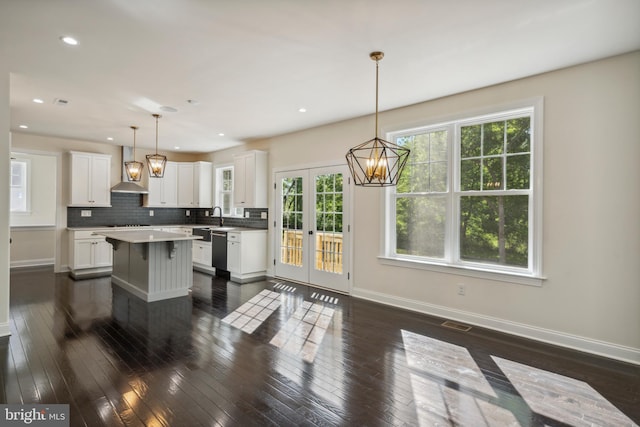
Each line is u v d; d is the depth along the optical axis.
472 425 2.02
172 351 3.00
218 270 6.53
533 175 3.37
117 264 5.56
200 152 7.95
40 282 5.60
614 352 2.93
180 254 4.86
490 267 3.68
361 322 3.78
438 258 4.10
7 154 3.21
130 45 2.75
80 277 6.00
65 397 2.26
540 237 3.29
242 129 5.61
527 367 2.75
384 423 2.03
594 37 2.60
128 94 3.91
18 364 2.71
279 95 3.92
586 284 3.06
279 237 6.12
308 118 4.89
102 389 2.36
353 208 4.87
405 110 4.32
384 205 4.50
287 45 2.75
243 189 6.46
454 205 3.93
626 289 2.89
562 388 2.44
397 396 2.32
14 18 2.34
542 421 2.07
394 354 2.97
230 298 4.76
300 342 3.22
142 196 7.48
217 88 3.71
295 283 5.71
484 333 3.47
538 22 2.40
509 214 3.57
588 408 2.20
